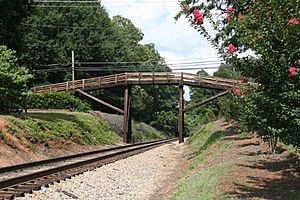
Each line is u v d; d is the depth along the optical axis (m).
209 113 51.81
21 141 21.58
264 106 8.21
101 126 39.88
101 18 82.44
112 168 18.86
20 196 10.27
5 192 10.45
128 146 36.25
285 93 7.55
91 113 45.56
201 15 8.58
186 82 44.06
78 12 73.50
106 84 46.91
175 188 13.52
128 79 45.66
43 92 43.91
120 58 83.69
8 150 19.38
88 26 73.81
